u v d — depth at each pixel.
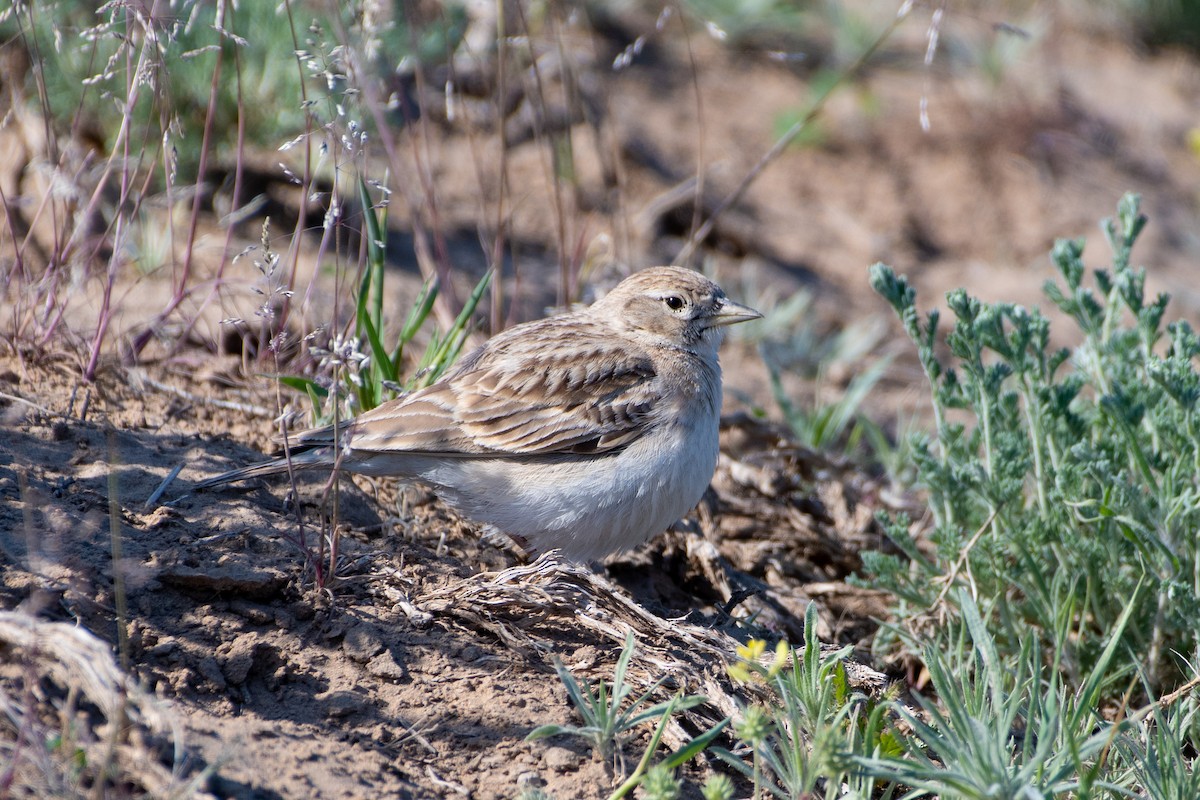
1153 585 9.63
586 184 17.69
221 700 7.22
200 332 11.64
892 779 6.75
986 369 10.23
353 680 7.66
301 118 14.24
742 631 9.59
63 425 9.42
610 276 14.76
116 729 6.10
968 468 10.02
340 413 10.50
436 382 10.09
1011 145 21.14
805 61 22.45
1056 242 10.87
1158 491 9.47
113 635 7.35
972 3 25.19
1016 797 6.54
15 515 8.15
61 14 12.48
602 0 21.14
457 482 9.55
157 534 8.37
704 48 22.12
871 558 10.21
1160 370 9.33
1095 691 7.89
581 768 7.25
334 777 6.77
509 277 15.25
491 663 8.05
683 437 9.70
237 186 11.16
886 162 20.61
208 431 10.23
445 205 16.41
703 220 18.00
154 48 9.73
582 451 9.52
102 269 12.43
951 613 10.16
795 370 16.03
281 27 14.24
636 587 10.45
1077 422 9.99
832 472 13.10
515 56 16.48
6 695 6.39
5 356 10.25
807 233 18.80
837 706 7.77
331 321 11.83
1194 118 24.08
